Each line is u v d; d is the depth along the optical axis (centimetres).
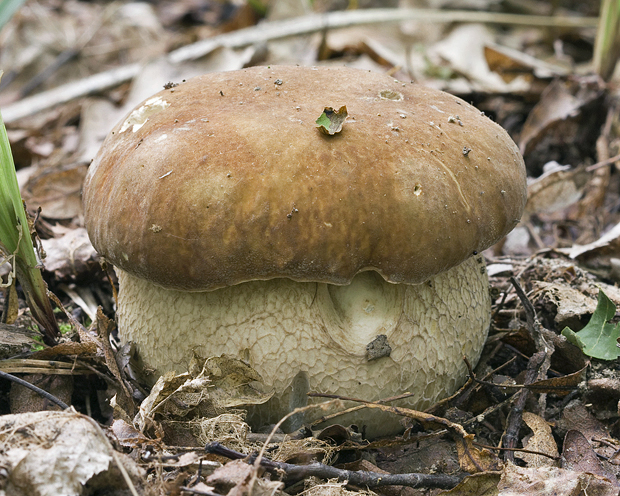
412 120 32
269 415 32
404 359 32
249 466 29
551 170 48
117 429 31
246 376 32
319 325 32
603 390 34
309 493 30
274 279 32
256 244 30
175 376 32
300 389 32
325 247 30
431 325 33
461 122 33
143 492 29
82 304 40
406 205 30
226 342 32
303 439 31
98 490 29
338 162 30
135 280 34
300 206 30
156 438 31
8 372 34
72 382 35
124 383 34
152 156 31
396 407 32
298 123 31
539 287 39
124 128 33
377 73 35
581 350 35
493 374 36
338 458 33
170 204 30
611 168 51
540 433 33
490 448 32
